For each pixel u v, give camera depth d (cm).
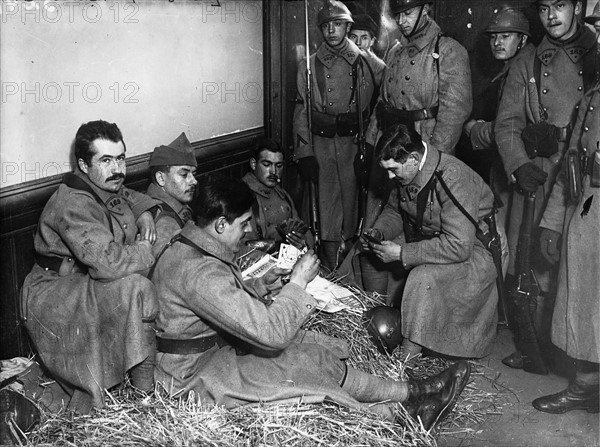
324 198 449
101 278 259
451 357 341
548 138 350
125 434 242
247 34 430
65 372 262
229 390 253
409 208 343
